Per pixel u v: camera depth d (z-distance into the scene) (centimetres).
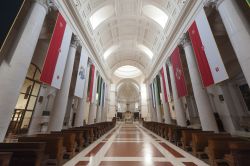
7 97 381
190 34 728
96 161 371
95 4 1088
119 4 1274
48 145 305
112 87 3150
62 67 668
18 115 781
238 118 840
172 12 1020
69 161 369
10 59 410
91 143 637
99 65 1597
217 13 672
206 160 376
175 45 1012
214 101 993
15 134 743
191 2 727
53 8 613
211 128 626
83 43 1009
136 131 1234
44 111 944
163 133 819
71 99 1263
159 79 1605
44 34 820
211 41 576
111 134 1014
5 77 387
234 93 888
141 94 3078
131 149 514
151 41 1672
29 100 845
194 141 405
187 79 1214
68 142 395
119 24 1548
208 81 583
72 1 741
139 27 1606
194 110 1324
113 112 2998
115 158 398
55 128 689
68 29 749
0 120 361
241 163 221
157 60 1509
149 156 418
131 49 2198
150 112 2138
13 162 212
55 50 615
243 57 413
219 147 305
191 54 789
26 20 470
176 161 370
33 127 854
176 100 1000
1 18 358
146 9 1296
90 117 1310
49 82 566
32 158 214
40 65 902
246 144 230
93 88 1303
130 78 3278
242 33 423
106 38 1619
